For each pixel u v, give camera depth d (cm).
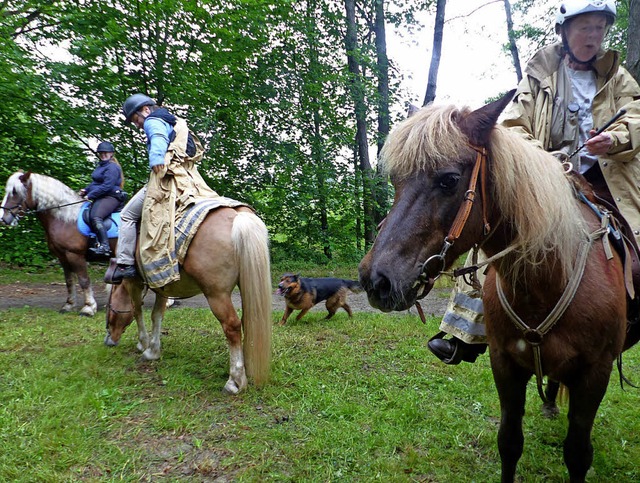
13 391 332
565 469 256
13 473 237
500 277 186
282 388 360
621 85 233
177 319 581
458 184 155
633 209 225
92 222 587
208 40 909
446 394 357
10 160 946
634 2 724
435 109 165
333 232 1284
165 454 265
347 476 248
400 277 148
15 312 595
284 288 574
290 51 1154
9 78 821
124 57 877
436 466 261
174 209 351
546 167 174
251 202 1116
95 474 244
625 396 354
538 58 247
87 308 601
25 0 882
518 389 203
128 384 362
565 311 175
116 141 934
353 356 446
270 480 242
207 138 1013
